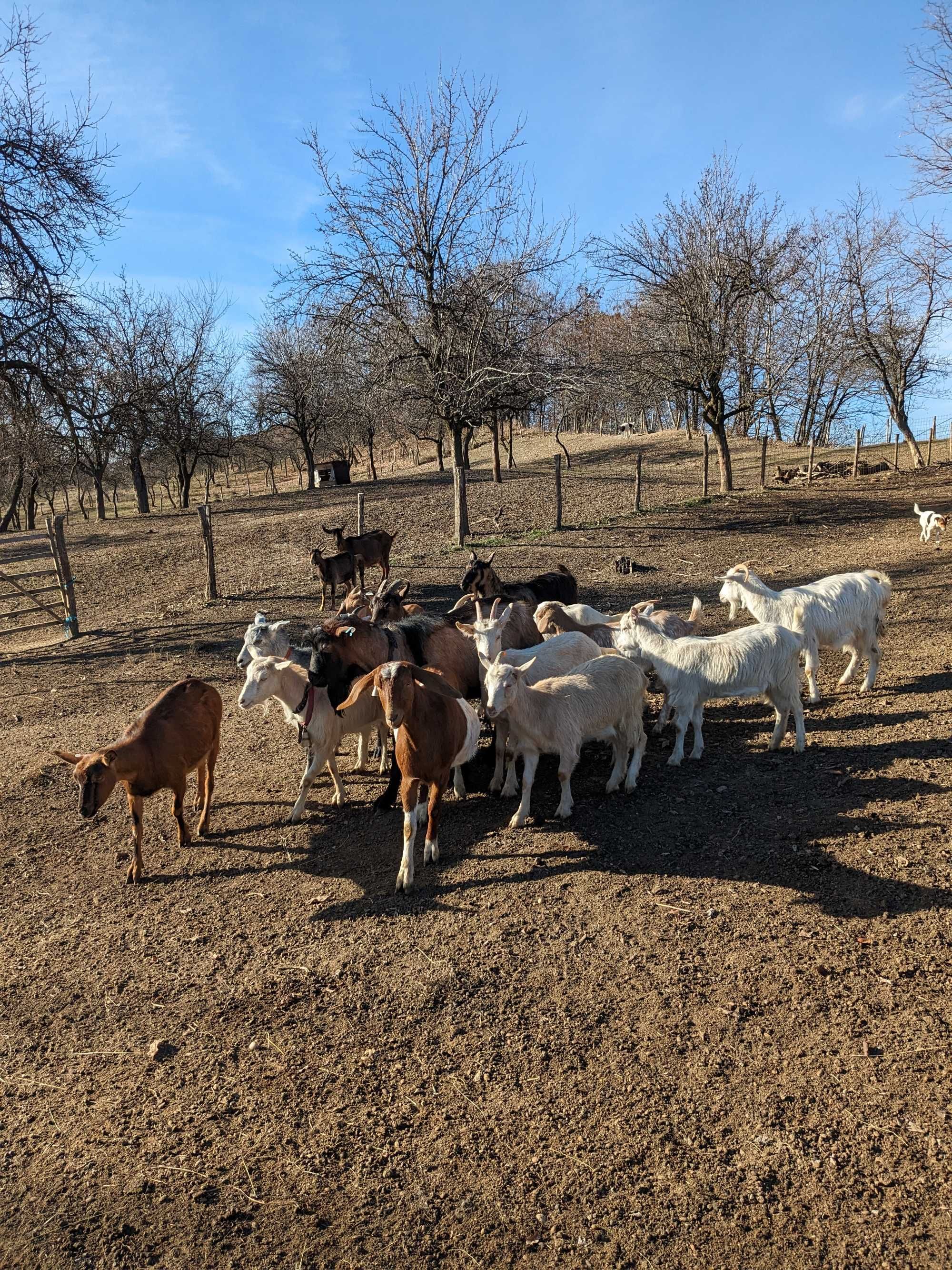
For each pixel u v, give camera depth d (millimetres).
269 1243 3428
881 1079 3963
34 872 6793
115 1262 3371
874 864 5633
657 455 38188
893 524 20266
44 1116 4188
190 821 7613
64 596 15719
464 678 8523
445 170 20141
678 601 14805
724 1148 3699
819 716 8562
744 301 24594
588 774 7941
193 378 38406
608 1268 3223
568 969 5000
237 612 16453
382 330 20781
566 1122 3916
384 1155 3820
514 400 22062
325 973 5180
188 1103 4215
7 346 16906
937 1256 3133
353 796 7875
